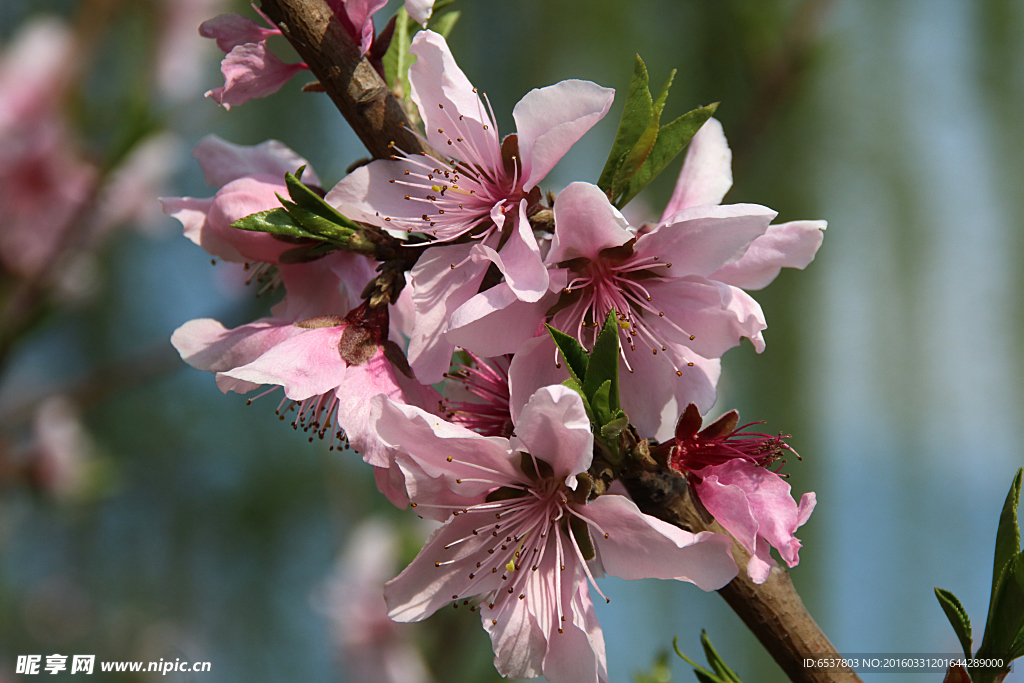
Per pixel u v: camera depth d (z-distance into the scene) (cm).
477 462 38
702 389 39
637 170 38
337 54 39
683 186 39
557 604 38
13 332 60
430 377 38
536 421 37
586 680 38
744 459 38
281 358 39
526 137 38
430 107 38
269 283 41
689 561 37
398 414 38
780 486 38
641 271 39
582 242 38
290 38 39
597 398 37
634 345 39
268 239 39
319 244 39
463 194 39
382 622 67
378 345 39
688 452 38
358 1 39
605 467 38
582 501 38
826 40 66
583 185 37
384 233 39
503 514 38
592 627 38
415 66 38
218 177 41
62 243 61
